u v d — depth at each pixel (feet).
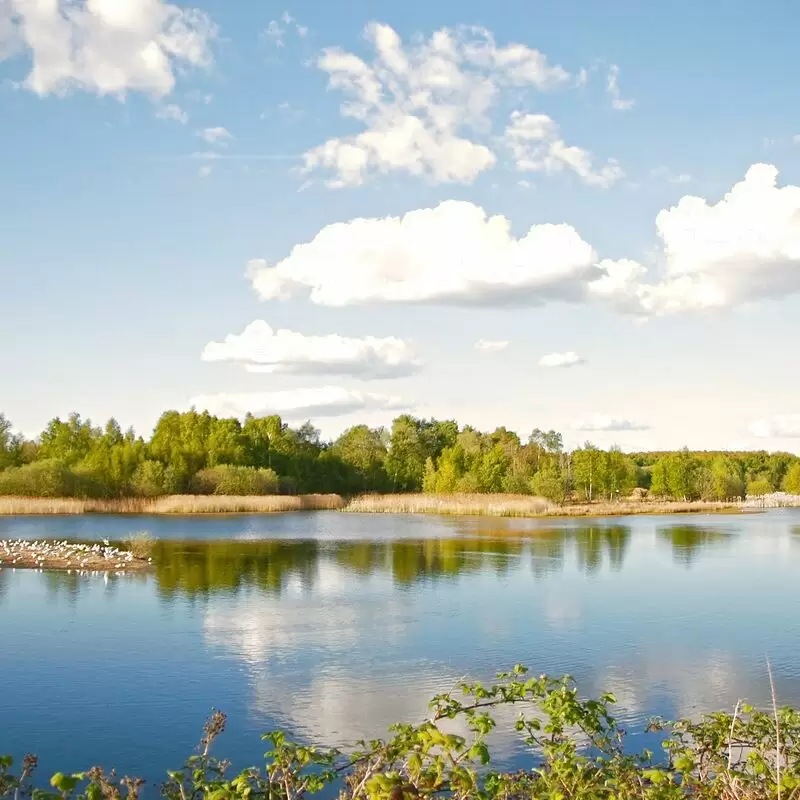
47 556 112.47
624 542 148.56
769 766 22.61
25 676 53.06
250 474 288.51
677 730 28.50
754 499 362.53
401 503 257.96
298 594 85.56
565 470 306.14
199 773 23.02
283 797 22.35
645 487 406.21
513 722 43.65
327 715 45.42
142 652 59.26
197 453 298.76
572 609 77.66
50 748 40.75
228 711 46.21
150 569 104.63
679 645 62.80
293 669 54.95
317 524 193.36
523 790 22.84
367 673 53.98
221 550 128.57
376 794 17.39
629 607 79.15
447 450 324.19
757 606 80.23
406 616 73.51
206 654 58.85
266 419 371.97
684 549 136.87
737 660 58.08
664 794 21.81
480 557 121.39
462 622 71.05
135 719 44.83
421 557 120.37
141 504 233.96
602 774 23.24
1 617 71.92
